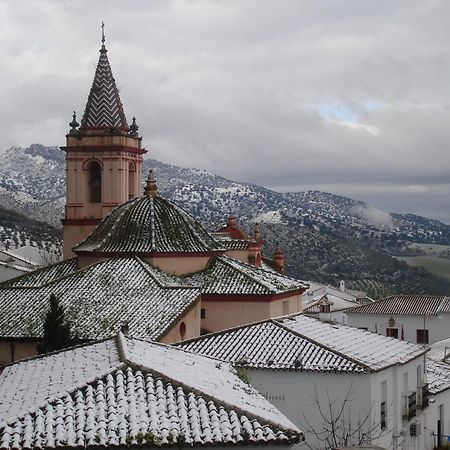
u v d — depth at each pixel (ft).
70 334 142.41
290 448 75.00
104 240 174.70
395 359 131.13
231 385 90.38
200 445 72.23
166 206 183.11
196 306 156.66
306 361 120.98
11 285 171.42
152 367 83.56
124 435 71.72
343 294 404.98
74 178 227.61
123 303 152.66
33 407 75.46
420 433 142.72
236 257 218.38
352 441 115.85
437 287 607.37
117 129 226.38
